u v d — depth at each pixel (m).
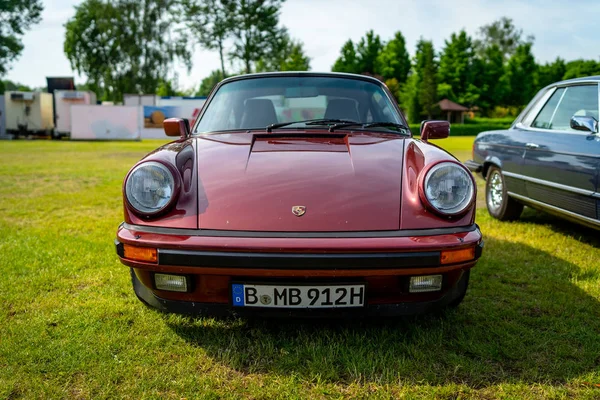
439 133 2.77
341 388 1.78
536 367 1.89
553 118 3.88
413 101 45.16
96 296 2.66
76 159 12.03
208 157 2.26
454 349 2.06
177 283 1.96
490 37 66.75
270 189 1.98
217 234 1.83
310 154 2.26
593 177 3.11
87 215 4.87
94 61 44.41
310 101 2.90
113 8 42.03
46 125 25.27
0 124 24.48
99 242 3.75
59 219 4.66
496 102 50.34
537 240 3.77
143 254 1.88
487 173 4.76
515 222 4.46
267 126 2.74
